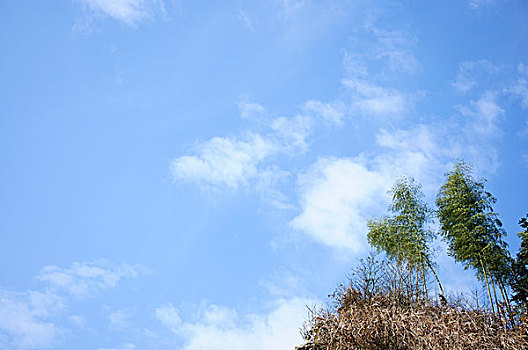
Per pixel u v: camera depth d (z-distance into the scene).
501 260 12.98
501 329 7.79
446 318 7.81
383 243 14.16
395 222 14.26
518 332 7.72
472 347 7.13
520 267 12.98
